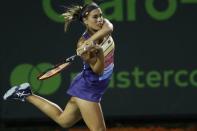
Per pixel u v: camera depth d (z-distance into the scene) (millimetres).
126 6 23859
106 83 16250
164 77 24203
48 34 23750
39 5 23656
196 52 24250
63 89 23844
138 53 24031
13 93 16812
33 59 23766
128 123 25016
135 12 23922
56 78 23844
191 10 24172
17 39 23703
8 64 23703
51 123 25125
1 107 23875
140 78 24125
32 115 24062
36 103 16875
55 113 16781
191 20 24188
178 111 24312
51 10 23703
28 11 23656
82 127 25078
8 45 23656
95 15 15672
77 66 23797
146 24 23984
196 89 24281
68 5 23594
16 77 23750
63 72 23797
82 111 16219
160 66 24172
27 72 23766
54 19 23703
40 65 23812
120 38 23953
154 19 24031
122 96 24094
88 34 15961
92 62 15602
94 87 16078
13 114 23969
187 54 24250
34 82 23797
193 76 24250
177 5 24094
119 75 24062
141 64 24094
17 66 23750
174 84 24250
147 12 23984
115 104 24094
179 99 24312
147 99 24203
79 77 16297
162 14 24062
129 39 23969
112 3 23766
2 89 23734
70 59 16078
